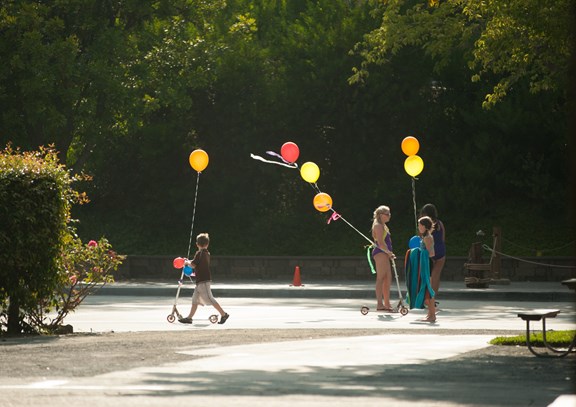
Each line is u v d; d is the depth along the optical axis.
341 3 71.38
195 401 16.17
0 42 60.34
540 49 42.59
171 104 66.19
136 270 64.50
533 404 16.12
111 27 63.81
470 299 47.38
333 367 20.48
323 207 39.91
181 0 66.12
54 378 18.77
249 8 80.00
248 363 21.05
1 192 27.86
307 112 66.88
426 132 67.00
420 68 66.25
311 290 49.78
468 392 17.36
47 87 59.84
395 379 18.89
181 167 68.38
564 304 43.88
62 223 29.06
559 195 62.97
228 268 63.47
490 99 48.16
